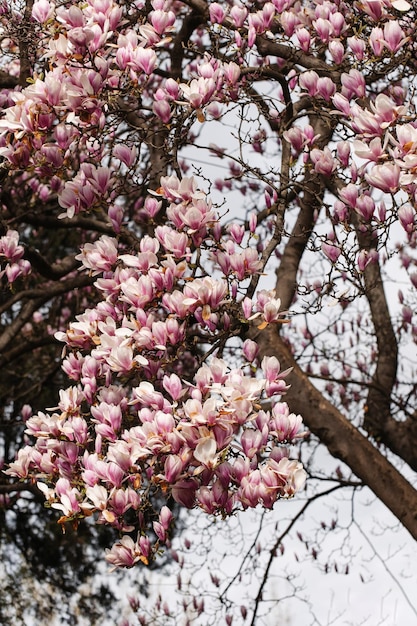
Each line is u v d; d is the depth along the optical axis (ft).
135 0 20.74
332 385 29.17
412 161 12.95
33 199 25.03
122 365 13.88
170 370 23.84
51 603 42.29
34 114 15.11
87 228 24.16
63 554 42.70
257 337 20.35
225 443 12.37
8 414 38.17
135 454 12.83
